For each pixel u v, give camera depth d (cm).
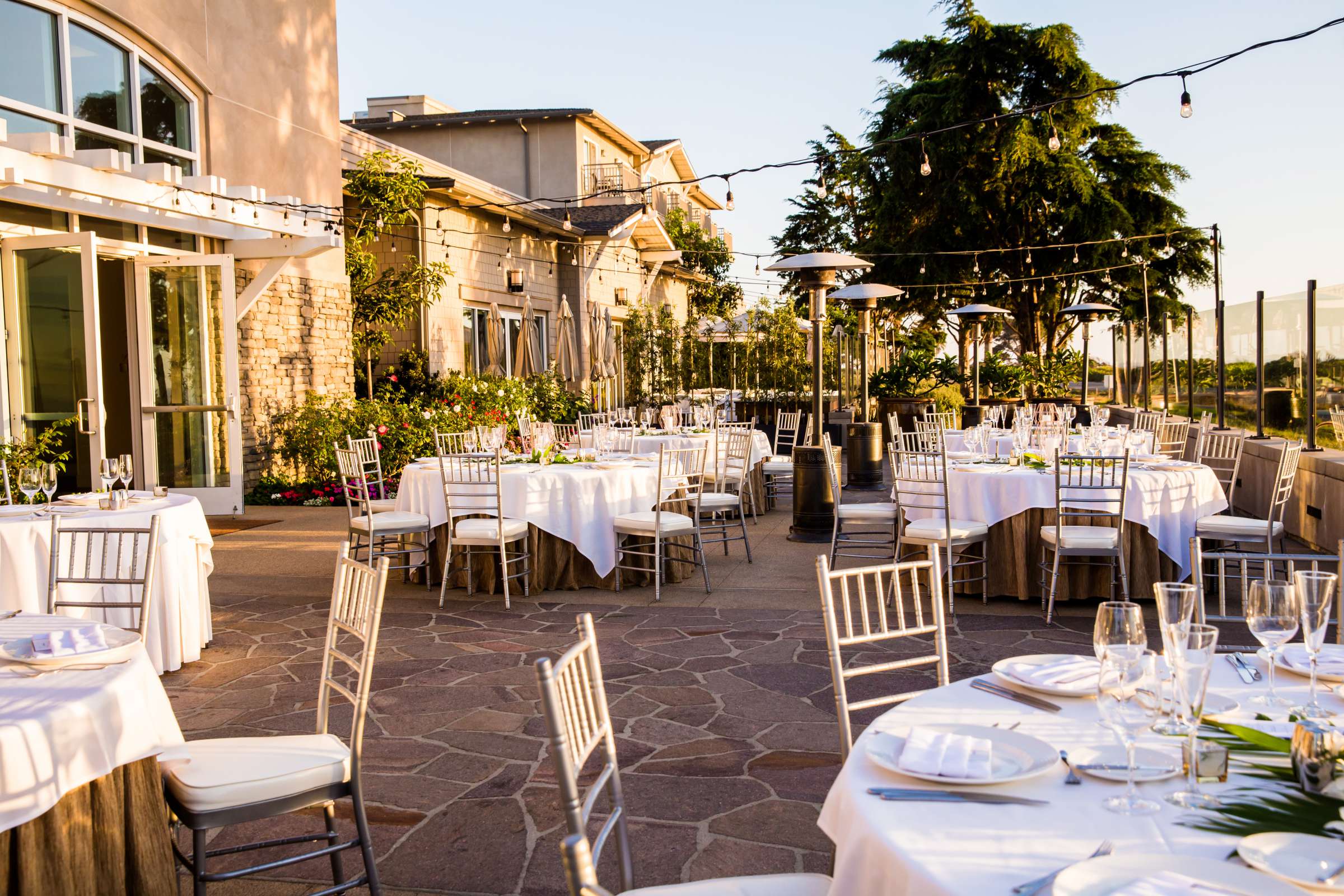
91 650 291
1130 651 193
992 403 2016
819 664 568
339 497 1258
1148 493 702
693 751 436
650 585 804
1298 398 952
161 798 290
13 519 525
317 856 299
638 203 2314
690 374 2222
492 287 1816
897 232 2686
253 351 1248
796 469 1009
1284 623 240
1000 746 220
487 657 591
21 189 892
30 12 960
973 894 161
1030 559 723
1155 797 195
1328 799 184
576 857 147
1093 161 2712
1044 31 2470
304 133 1355
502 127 2414
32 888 252
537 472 774
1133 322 1930
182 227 1076
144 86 1105
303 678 554
